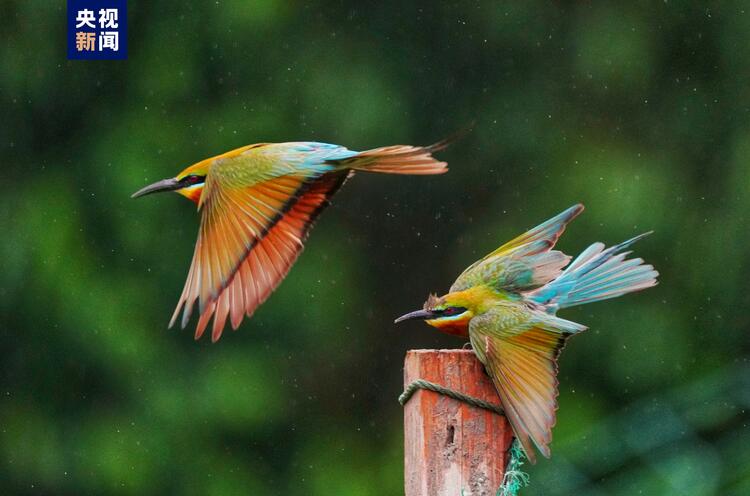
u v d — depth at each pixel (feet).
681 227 56.75
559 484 38.45
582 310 56.13
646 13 59.21
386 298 59.36
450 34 58.85
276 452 57.47
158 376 55.72
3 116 56.34
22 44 55.93
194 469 55.88
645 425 38.75
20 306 55.36
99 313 54.90
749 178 57.11
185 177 18.45
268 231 16.29
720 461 37.06
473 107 59.21
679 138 58.39
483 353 18.17
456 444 17.75
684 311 56.24
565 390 56.03
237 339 57.31
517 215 58.29
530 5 59.11
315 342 58.34
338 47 57.67
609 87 58.85
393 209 59.52
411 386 17.94
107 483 55.67
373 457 58.44
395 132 57.26
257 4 56.29
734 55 58.90
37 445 55.62
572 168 58.18
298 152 17.06
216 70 56.80
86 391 55.98
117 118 56.70
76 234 55.62
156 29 56.85
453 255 59.36
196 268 15.93
